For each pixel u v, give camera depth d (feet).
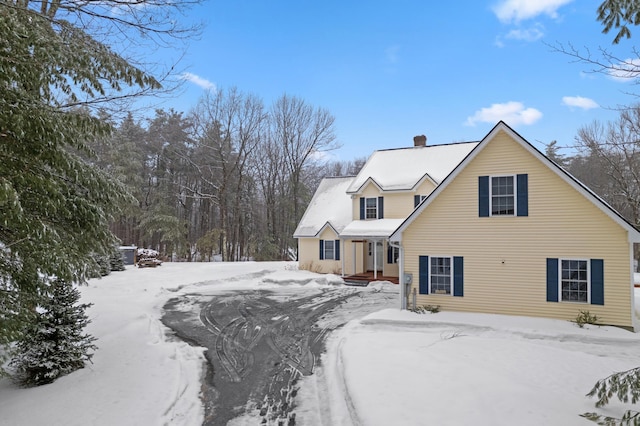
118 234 137.69
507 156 42.45
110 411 20.21
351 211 87.76
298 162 138.31
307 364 29.99
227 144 126.21
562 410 19.88
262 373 28.02
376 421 19.03
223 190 122.11
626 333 35.19
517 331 36.40
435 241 45.21
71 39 18.52
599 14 18.71
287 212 139.44
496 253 42.52
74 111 20.39
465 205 44.11
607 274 37.83
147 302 53.93
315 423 20.74
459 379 24.09
